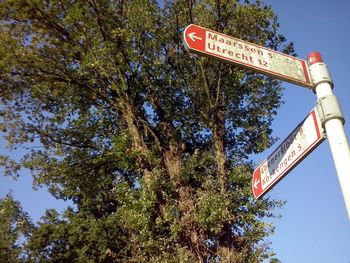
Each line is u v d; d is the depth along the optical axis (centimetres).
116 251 2556
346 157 442
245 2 1659
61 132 2075
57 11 1820
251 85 1780
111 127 2064
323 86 502
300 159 509
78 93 1917
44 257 2788
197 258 1417
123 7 1792
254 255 1382
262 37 1675
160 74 1833
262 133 1791
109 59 1706
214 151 1650
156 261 1427
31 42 1822
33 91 1889
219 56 535
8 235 2656
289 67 528
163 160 1681
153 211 1530
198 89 1770
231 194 1455
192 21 1697
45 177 2041
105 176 2155
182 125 1834
